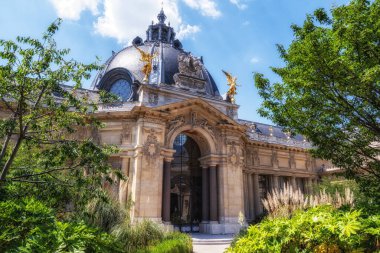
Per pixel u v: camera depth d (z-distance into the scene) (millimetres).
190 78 41281
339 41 12039
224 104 41750
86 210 14312
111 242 6285
